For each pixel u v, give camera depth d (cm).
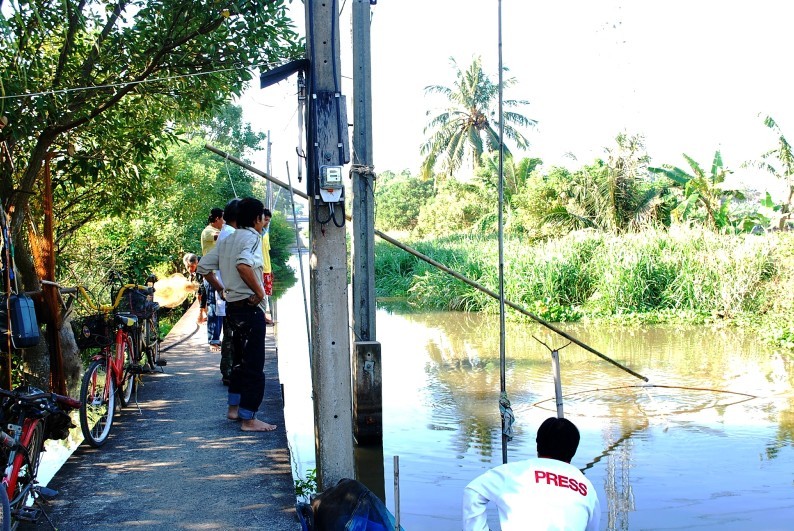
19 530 409
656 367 1112
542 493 319
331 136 459
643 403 896
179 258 1980
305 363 1211
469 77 3919
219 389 727
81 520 423
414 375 1081
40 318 613
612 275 1730
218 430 589
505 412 496
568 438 339
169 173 980
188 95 784
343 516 404
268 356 927
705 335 1419
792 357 1184
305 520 414
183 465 511
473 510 325
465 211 3641
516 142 3966
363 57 738
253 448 546
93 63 722
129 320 615
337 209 473
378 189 5803
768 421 814
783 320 1432
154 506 443
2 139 657
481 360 1197
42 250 631
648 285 1708
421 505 596
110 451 539
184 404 671
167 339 1047
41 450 445
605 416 842
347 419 488
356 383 747
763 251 1614
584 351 1265
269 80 466
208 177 2184
